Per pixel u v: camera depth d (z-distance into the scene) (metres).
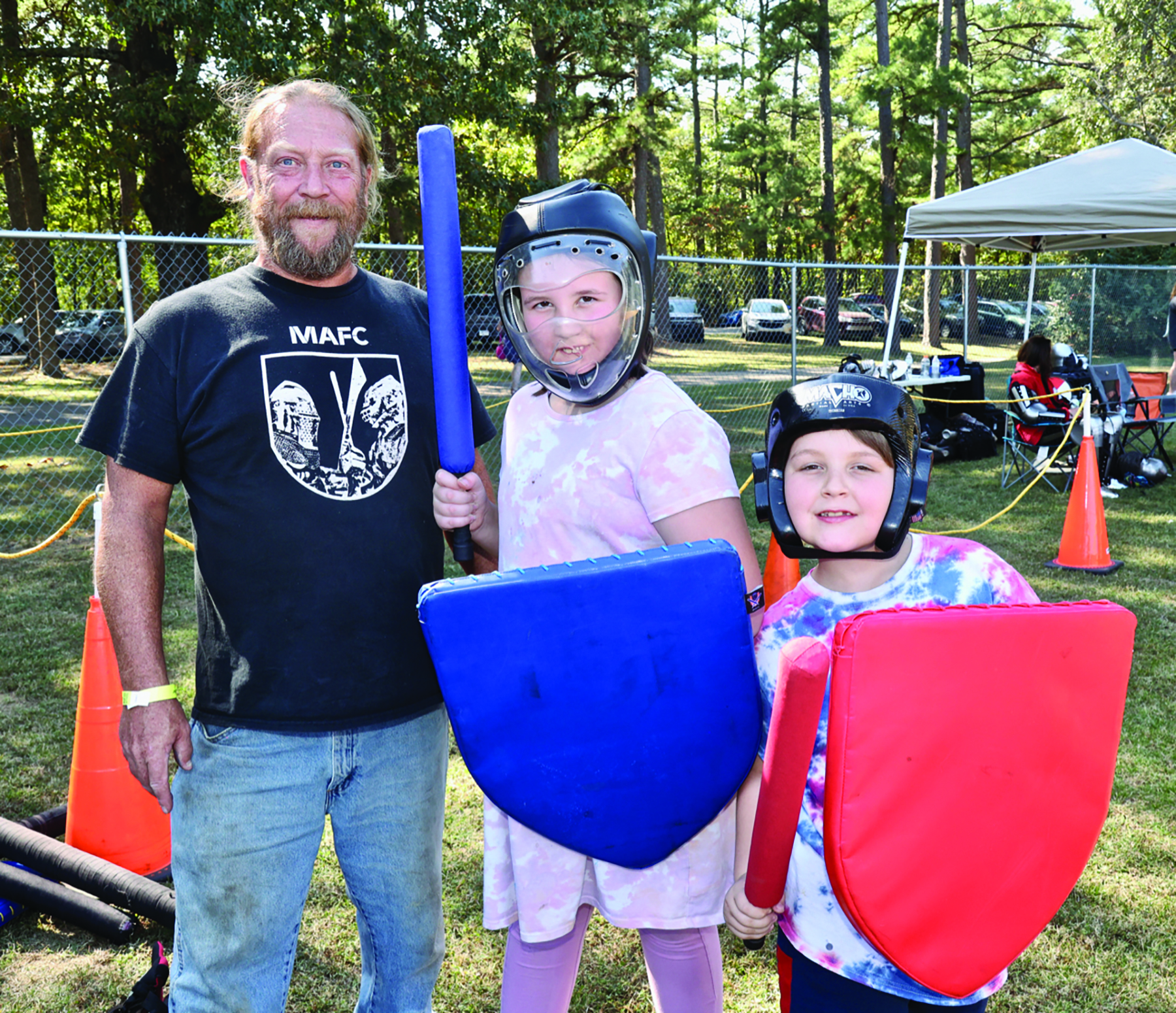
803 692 1.03
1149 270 12.76
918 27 30.86
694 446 1.47
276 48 13.80
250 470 1.63
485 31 16.22
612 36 21.98
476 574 1.87
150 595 1.67
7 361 17.14
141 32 16.17
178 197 17.38
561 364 1.48
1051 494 8.27
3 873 2.69
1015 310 16.23
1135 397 9.02
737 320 14.09
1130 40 24.53
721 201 41.47
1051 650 1.08
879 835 1.09
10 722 3.97
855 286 17.83
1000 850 1.12
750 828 1.46
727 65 27.22
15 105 16.61
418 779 1.78
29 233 5.92
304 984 2.45
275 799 1.65
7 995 2.42
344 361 1.69
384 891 1.80
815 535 1.35
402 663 1.72
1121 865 2.86
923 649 1.05
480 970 2.50
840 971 1.39
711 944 1.62
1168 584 5.70
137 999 2.28
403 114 15.77
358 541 1.67
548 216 1.42
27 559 6.59
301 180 1.63
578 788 1.28
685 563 1.21
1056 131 38.06
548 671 1.22
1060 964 2.45
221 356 1.63
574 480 1.54
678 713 1.27
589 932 2.65
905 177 31.20
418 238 17.67
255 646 1.64
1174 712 3.89
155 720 1.65
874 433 1.29
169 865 2.97
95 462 10.52
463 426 1.56
